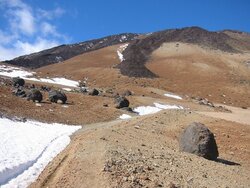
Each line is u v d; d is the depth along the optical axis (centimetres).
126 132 3091
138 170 1805
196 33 18862
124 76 11975
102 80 11650
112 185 1579
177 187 1686
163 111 4722
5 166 2005
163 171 1902
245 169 2509
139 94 8744
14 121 3266
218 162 2564
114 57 15650
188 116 4528
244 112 8262
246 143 3425
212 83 12975
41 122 3538
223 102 11175
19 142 2580
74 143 2548
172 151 2541
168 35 18800
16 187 1759
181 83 12644
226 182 2005
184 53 16338
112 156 1955
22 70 10100
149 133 3291
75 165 1875
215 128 3944
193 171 2077
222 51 17225
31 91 4544
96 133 2867
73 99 5278
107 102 5481
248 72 14962
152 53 16475
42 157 2316
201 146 2544
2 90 4688
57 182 1731
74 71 13188
